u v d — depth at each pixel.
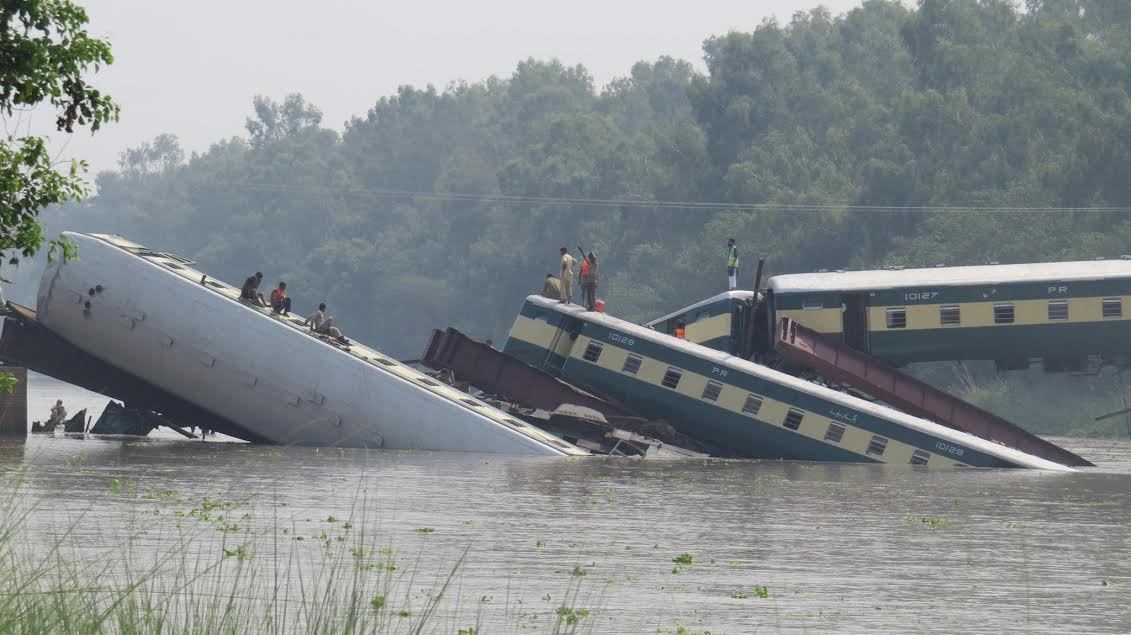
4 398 180.88
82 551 68.06
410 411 167.00
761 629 56.75
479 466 143.00
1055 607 63.44
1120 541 89.44
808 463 171.12
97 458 139.12
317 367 168.75
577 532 88.25
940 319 199.62
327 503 100.12
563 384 182.62
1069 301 198.50
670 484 129.38
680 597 64.50
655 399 182.75
